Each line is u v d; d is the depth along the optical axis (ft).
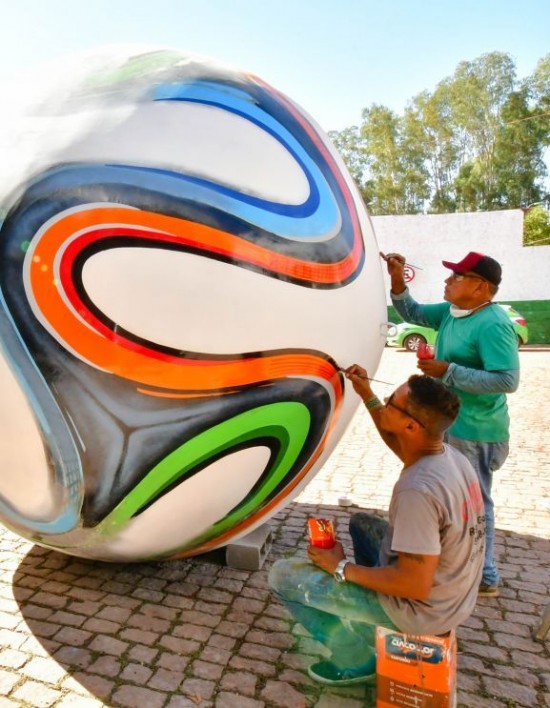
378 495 12.69
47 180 5.59
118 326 5.60
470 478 5.71
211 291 5.74
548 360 36.11
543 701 6.49
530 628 7.82
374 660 6.33
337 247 6.72
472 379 7.71
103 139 5.73
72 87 6.30
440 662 5.54
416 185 122.21
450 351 8.46
